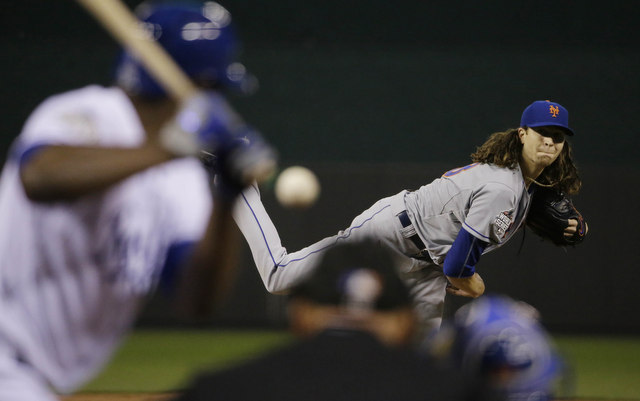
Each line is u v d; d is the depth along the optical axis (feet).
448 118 150.20
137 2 146.72
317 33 153.07
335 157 150.00
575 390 82.23
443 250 55.01
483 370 18.61
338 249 18.30
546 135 51.49
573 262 124.26
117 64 23.53
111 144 21.74
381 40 152.76
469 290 54.80
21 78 148.66
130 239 23.00
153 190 22.98
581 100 149.18
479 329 19.01
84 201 21.95
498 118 150.00
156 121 22.63
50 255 22.54
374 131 150.30
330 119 150.61
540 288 124.06
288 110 150.71
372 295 17.66
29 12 149.59
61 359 23.97
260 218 56.34
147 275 23.90
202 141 19.66
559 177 55.26
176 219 23.75
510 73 150.61
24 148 20.49
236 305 124.16
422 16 152.56
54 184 19.65
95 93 22.77
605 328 124.16
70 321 23.48
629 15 150.30
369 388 16.94
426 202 55.11
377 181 125.49
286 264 55.42
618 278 124.26
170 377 85.97
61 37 149.89
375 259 18.22
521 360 18.52
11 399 22.41
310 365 17.16
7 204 22.52
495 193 51.29
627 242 124.47
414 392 16.88
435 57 151.84
